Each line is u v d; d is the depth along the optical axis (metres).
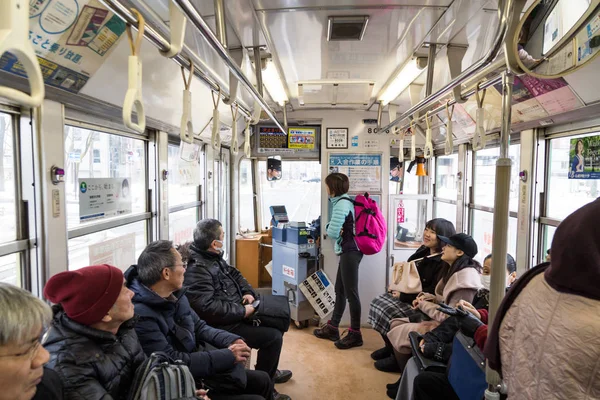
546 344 0.91
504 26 1.15
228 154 4.95
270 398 2.33
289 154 4.75
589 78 1.87
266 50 2.31
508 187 1.24
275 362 2.74
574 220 0.92
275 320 2.74
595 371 0.82
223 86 1.92
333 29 1.95
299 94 3.53
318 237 4.52
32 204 1.64
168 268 1.95
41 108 1.62
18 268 1.64
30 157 1.62
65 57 1.51
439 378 2.04
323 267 4.43
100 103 1.96
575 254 0.89
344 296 3.97
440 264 3.24
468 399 1.62
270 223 5.79
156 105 2.52
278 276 4.50
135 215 2.64
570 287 0.90
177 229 3.37
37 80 0.72
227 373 2.06
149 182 2.87
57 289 1.37
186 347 2.08
